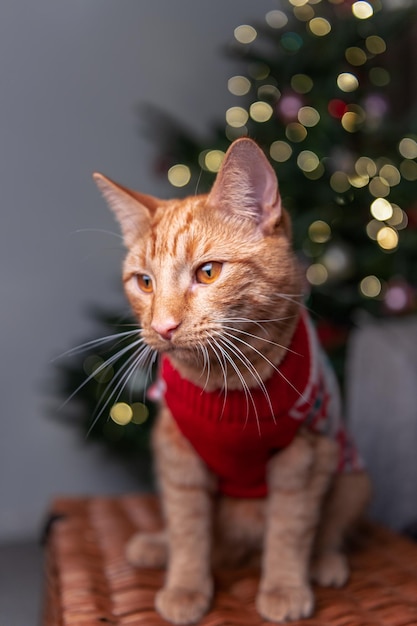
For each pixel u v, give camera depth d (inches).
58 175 55.6
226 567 28.4
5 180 54.5
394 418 33.9
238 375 23.9
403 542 29.9
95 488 56.6
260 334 23.8
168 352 23.6
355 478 28.5
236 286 23.3
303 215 40.1
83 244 56.1
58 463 55.9
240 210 24.1
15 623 39.6
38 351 55.2
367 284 42.0
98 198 56.4
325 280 41.6
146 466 52.5
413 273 41.8
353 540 30.0
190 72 58.5
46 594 31.5
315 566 26.7
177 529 25.7
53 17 55.4
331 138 41.4
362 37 42.9
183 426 24.9
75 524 32.1
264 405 24.0
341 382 40.2
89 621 23.3
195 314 22.9
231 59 57.8
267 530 26.1
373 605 24.7
